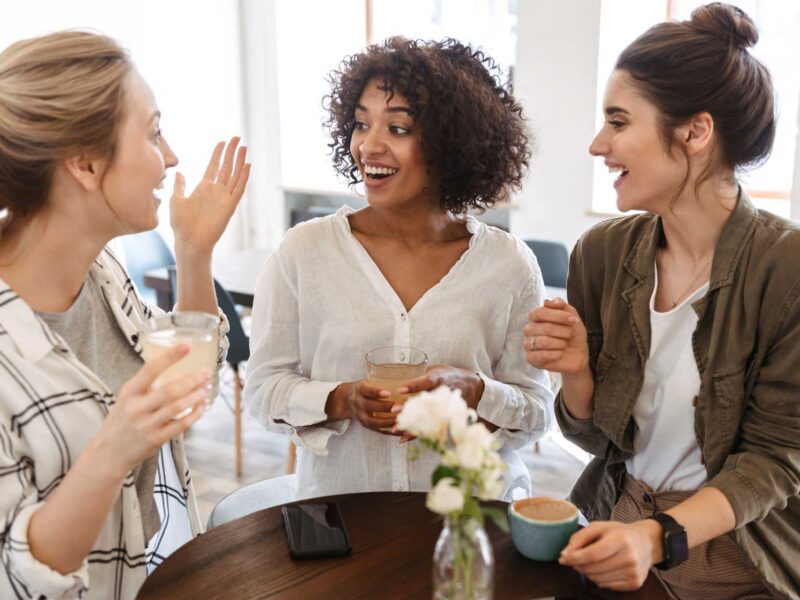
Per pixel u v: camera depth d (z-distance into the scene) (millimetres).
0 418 1121
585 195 4867
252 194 6473
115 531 1278
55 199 1165
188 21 5727
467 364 1612
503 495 1670
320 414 1541
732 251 1357
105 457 1026
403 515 1403
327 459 1631
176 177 1439
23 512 1080
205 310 1469
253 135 6320
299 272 1617
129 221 1204
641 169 1355
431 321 1592
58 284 1239
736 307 1356
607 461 1571
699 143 1322
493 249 1648
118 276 1408
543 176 5020
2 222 1199
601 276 1561
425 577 1227
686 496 1443
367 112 1529
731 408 1362
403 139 1515
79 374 1189
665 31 1331
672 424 1448
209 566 1252
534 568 1258
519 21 4926
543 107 4934
